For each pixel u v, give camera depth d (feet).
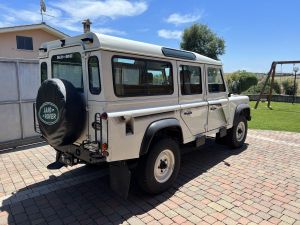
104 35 10.71
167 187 13.43
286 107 53.62
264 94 70.08
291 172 16.15
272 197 12.82
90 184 14.48
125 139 11.05
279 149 21.43
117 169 11.19
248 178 15.17
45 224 10.70
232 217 11.06
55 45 12.89
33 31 69.00
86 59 11.05
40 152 20.62
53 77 13.58
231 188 13.83
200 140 16.07
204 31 136.36
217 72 18.19
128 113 11.08
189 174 15.79
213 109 17.33
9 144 21.58
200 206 11.97
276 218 11.00
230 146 21.04
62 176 15.64
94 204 12.29
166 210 11.65
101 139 10.52
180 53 14.40
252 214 11.29
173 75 13.98
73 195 13.20
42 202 12.53
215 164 17.58
